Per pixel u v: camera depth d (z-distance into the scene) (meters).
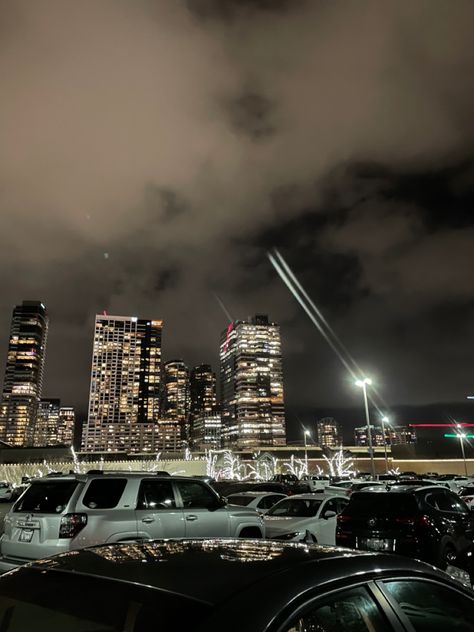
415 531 9.18
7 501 40.94
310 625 2.11
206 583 2.14
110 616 2.01
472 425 106.06
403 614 2.44
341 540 9.91
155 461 82.88
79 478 7.94
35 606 2.20
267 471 90.62
